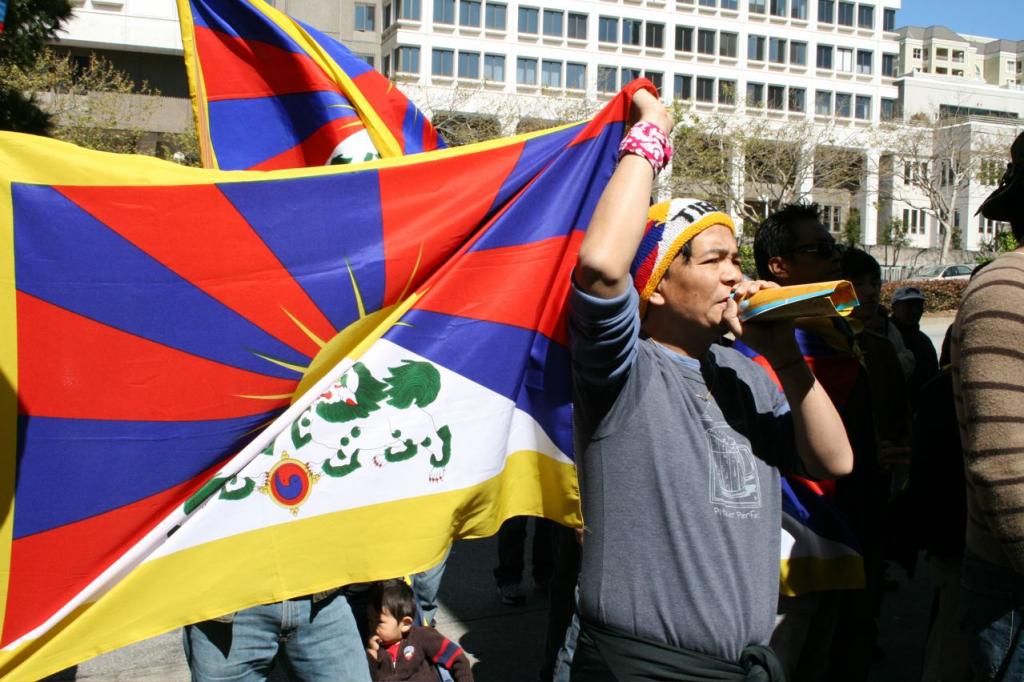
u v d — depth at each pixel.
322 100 3.64
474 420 2.80
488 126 44.91
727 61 67.00
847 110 70.56
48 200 2.53
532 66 62.81
